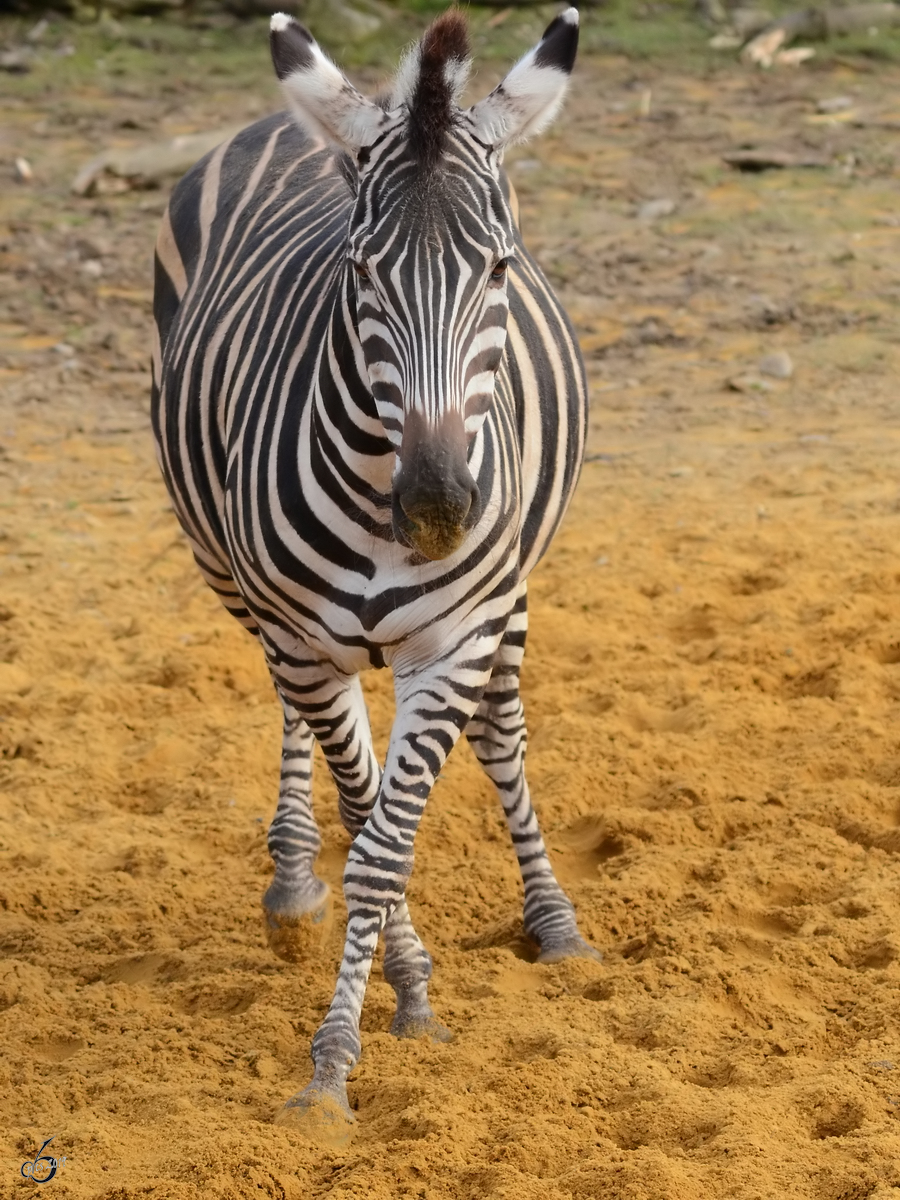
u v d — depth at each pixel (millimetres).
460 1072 6891
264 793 10305
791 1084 6711
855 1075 6750
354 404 6223
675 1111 6480
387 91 6668
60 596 13367
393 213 5809
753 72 32688
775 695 11383
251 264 7828
